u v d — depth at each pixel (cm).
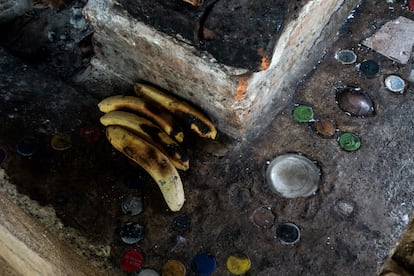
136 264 133
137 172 144
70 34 185
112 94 158
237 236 138
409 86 165
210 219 139
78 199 140
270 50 118
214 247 136
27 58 179
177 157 139
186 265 133
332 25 172
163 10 123
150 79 152
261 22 115
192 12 119
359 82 165
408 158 151
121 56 150
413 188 146
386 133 155
